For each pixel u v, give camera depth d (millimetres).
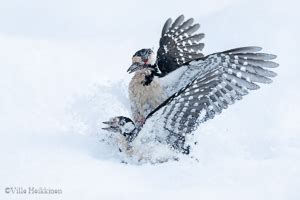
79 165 11461
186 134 11914
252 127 13344
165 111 11414
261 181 10945
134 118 13055
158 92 12656
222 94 11555
